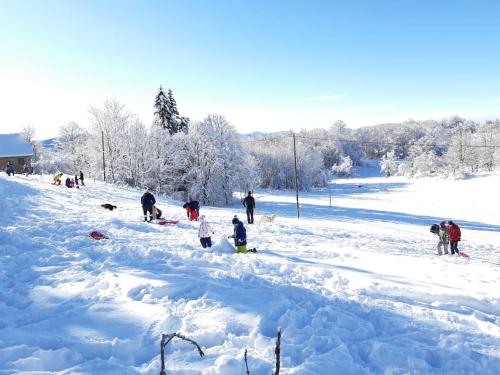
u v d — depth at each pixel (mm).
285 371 4145
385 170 144375
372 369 4516
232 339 4918
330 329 5508
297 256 12406
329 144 161000
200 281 7453
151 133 56312
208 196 53469
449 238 17625
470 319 6324
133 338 4949
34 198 22828
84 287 7102
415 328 5754
